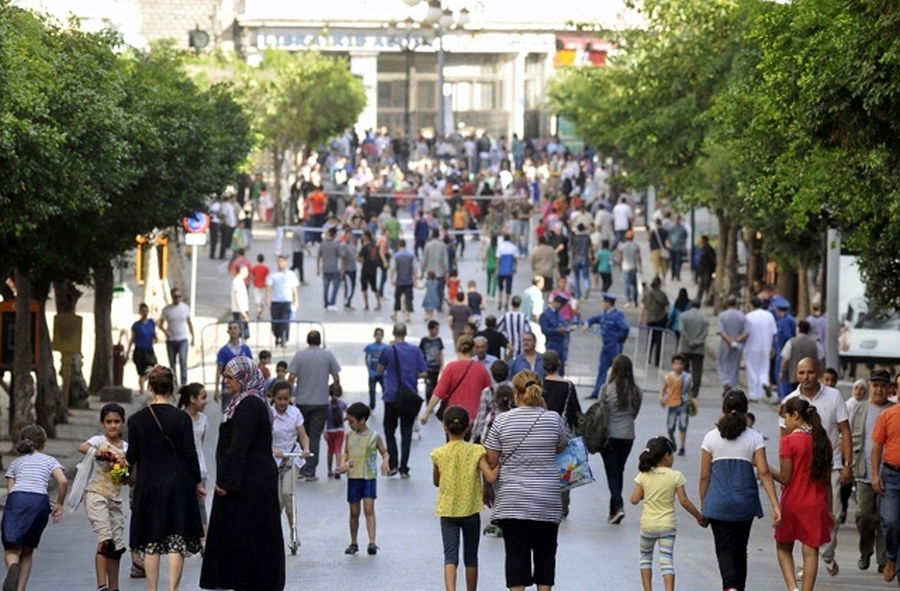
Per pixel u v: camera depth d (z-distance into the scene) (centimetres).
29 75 4894
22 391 5869
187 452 3438
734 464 3541
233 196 12431
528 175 15700
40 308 6247
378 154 17512
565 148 17700
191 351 8881
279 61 14625
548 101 18962
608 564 4188
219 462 3338
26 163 4709
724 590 3544
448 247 11138
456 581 3788
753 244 9712
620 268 12219
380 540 4503
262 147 13500
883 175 4384
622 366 4784
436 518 4856
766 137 5344
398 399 5600
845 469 4119
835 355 5866
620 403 4769
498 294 10988
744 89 5778
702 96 9419
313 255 12769
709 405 7694
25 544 3631
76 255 6009
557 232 11594
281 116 14325
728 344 7556
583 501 5253
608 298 7650
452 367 5056
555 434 3419
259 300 9625
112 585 3656
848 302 5856
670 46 9356
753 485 3541
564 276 8669
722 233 10162
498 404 4284
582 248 11069
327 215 13062
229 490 3309
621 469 4806
